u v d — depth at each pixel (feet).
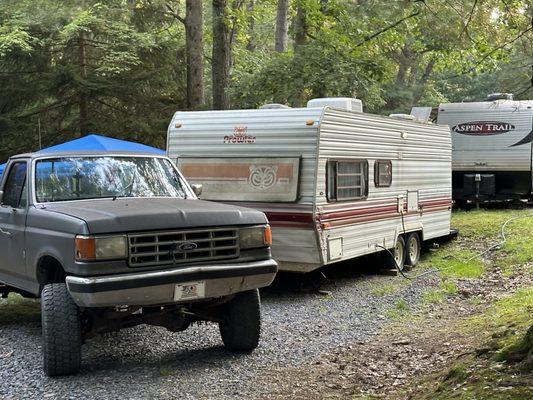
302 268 31.30
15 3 65.05
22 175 22.38
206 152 33.58
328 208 31.12
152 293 17.90
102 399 16.89
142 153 23.63
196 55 62.18
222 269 18.71
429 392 15.97
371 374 18.90
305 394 17.37
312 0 59.57
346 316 27.12
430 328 24.56
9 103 64.69
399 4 38.24
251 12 88.69
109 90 63.93
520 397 13.19
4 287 25.71
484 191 61.77
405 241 39.14
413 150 39.65
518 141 60.59
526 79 26.25
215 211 19.34
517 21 25.44
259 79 58.29
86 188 21.57
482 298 29.89
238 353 21.40
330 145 31.04
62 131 66.49
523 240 42.65
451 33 35.01
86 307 18.43
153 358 20.81
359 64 57.52
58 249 18.61
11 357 20.90
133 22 69.56
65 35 61.36
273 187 31.24
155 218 18.20
